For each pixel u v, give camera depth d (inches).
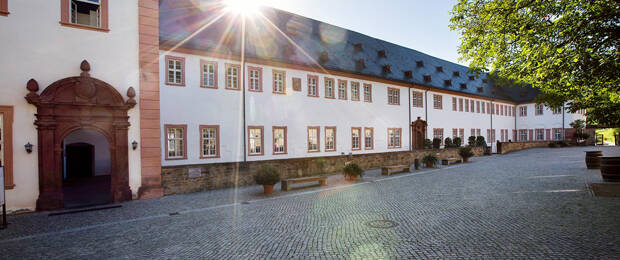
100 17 468.4
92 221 358.0
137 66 491.5
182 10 732.7
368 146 999.6
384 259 218.2
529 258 210.1
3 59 406.0
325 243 256.7
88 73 454.6
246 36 788.0
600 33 321.1
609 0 316.2
